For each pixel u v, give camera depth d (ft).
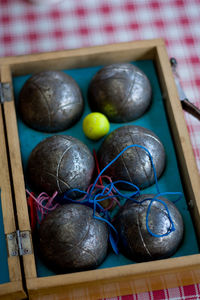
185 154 1.92
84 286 1.74
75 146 1.89
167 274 1.77
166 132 2.07
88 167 1.89
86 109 2.13
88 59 2.15
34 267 1.74
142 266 1.73
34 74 2.14
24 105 2.02
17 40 2.53
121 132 1.93
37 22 2.56
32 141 2.06
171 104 2.01
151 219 1.77
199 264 1.73
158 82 2.17
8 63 2.09
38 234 1.81
